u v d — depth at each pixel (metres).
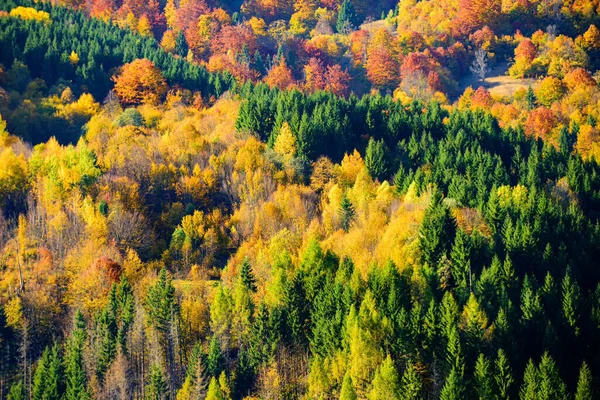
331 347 157.75
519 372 147.75
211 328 174.75
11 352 179.25
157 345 170.12
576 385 148.00
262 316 170.12
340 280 173.12
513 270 170.25
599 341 154.62
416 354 152.00
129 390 162.88
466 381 143.75
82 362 166.75
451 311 155.88
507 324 153.00
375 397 142.50
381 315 158.00
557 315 159.62
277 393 155.38
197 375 157.88
